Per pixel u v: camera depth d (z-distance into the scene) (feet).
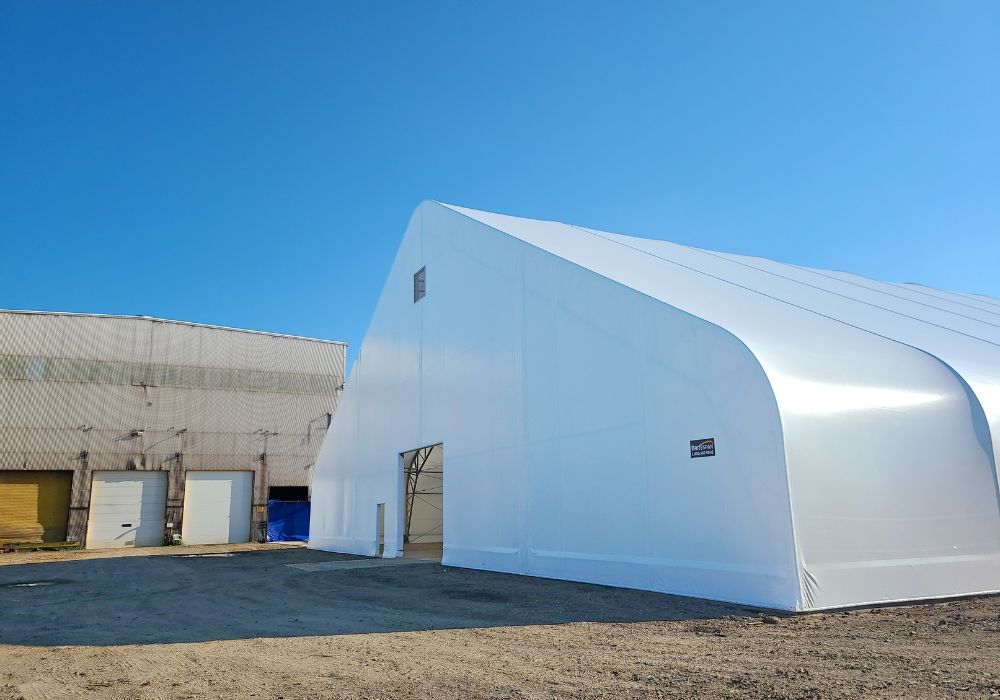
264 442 123.44
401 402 66.08
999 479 32.78
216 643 23.65
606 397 38.04
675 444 32.86
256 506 120.78
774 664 18.06
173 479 115.24
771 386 28.22
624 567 35.53
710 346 31.42
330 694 16.29
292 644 22.95
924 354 37.06
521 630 24.54
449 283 58.44
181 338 120.47
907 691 15.25
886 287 69.26
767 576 27.50
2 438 105.70
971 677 16.34
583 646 21.21
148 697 16.40
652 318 35.14
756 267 62.54
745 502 28.81
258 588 42.34
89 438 110.73
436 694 16.08
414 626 26.32
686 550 31.71
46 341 111.14
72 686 17.75
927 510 30.12
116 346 115.34
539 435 43.83
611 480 37.06
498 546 47.34
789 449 27.45
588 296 40.34
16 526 104.27
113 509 110.93
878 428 30.17
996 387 35.47
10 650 23.24
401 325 67.62
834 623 23.84
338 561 62.85
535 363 45.01
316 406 129.39
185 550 98.22
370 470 72.28
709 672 17.37
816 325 38.81
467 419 53.21
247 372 124.67
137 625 28.84
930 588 29.07
